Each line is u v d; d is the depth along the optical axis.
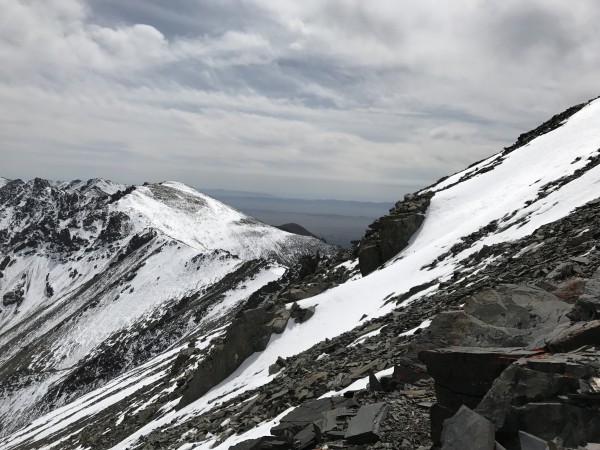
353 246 75.31
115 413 81.19
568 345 9.49
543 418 8.05
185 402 53.06
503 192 53.19
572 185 37.16
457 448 8.32
